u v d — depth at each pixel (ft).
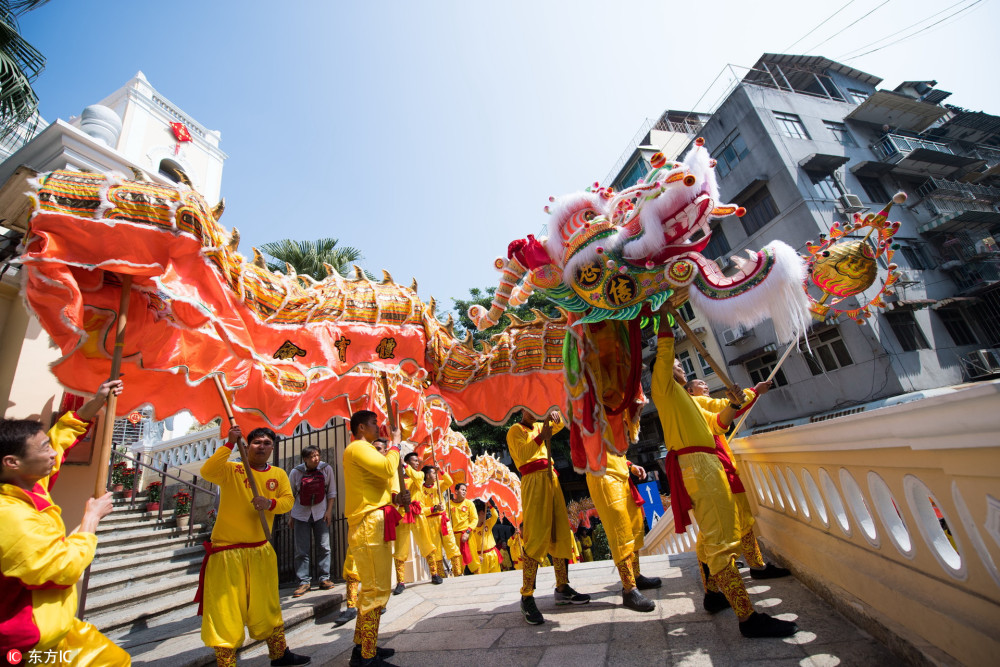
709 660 8.07
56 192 8.70
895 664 6.71
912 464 6.42
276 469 12.41
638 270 9.79
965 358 47.55
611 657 9.04
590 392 10.65
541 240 11.00
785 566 12.46
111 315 10.61
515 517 37.42
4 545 6.52
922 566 6.72
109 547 21.31
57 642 6.95
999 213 53.88
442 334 15.88
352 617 15.44
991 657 5.16
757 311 9.34
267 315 11.97
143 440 40.86
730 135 59.88
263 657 12.66
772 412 53.83
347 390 15.46
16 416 13.53
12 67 16.72
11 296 14.39
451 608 15.42
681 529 9.90
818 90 69.36
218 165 38.09
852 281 8.88
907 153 56.34
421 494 24.50
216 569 10.56
